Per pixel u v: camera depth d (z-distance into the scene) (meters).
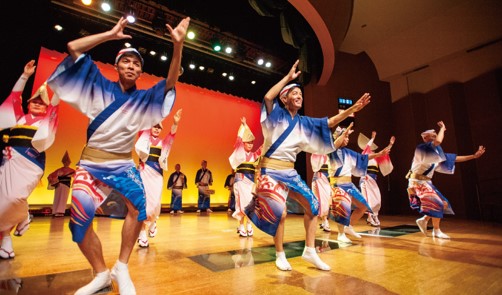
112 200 1.71
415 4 7.78
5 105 2.33
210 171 9.46
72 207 1.47
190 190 9.26
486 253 2.75
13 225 2.40
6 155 2.35
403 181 9.36
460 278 1.92
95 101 1.59
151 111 1.71
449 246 3.14
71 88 1.55
